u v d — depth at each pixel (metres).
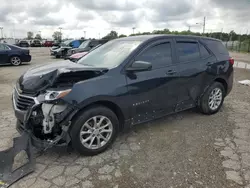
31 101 3.06
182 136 3.92
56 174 2.84
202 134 4.00
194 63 4.39
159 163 3.11
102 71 3.26
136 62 3.40
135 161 3.15
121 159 3.20
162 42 4.00
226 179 2.78
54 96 2.88
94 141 3.28
